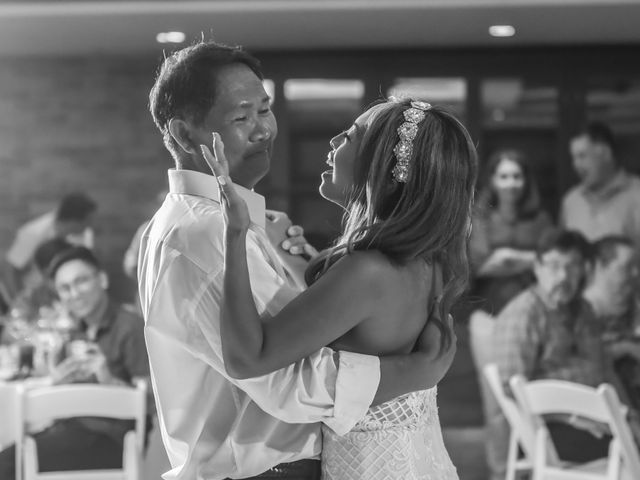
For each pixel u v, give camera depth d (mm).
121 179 8023
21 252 7781
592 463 4992
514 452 5340
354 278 1967
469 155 2107
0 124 8039
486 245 7336
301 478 2104
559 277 6262
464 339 7496
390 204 2086
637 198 7422
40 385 5328
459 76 7832
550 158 7801
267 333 1894
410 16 6695
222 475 2055
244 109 2100
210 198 2111
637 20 6824
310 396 1947
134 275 6930
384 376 1990
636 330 6688
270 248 2143
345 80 7879
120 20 6621
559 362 6254
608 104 7754
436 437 2148
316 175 7930
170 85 2127
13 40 7309
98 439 4867
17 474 4387
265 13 6508
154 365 2057
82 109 8023
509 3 6355
